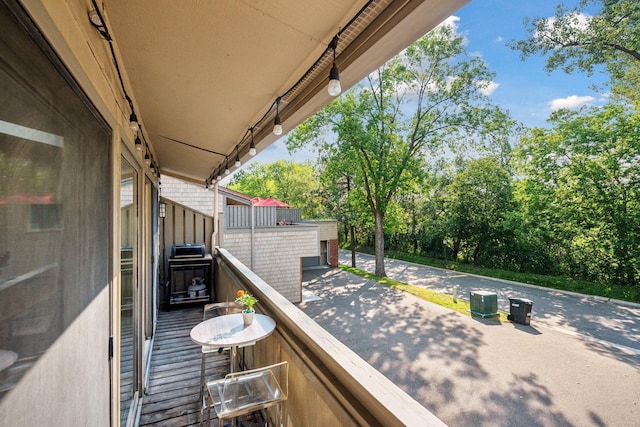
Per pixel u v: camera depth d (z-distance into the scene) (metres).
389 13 1.00
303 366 1.81
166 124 2.94
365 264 19.48
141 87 1.99
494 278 14.53
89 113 1.04
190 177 6.60
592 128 10.84
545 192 12.85
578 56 9.55
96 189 1.13
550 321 8.60
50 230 0.69
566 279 12.61
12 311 0.52
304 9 1.06
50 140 0.70
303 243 10.10
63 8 0.75
